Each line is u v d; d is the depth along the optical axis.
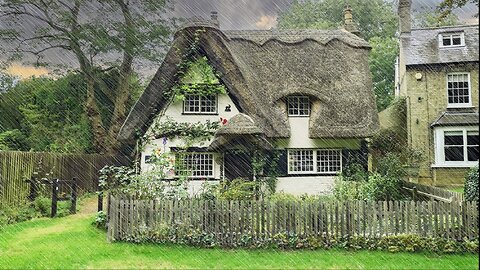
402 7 23.00
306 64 18.16
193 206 8.69
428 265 7.24
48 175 14.60
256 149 15.70
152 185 10.30
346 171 16.80
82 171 18.53
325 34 20.14
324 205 8.48
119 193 9.44
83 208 14.24
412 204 8.37
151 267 7.12
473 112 19.62
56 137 23.86
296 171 16.89
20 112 25.03
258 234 8.48
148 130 15.79
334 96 17.25
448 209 8.27
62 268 7.06
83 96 26.72
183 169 15.12
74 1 25.25
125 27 26.47
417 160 19.20
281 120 16.48
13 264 7.32
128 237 8.75
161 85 15.69
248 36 19.38
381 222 8.38
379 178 13.62
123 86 26.80
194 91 15.59
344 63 18.42
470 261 7.47
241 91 15.60
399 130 21.42
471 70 19.91
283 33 19.95
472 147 19.03
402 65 22.80
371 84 18.00
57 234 9.63
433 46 21.19
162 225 8.73
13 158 12.98
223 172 15.62
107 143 25.31
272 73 17.62
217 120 15.75
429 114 20.03
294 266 7.20
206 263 7.37
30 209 12.41
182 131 15.53
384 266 7.19
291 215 8.51
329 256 7.80
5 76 25.23
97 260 7.52
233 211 8.58
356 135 16.39
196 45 15.72
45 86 26.17
